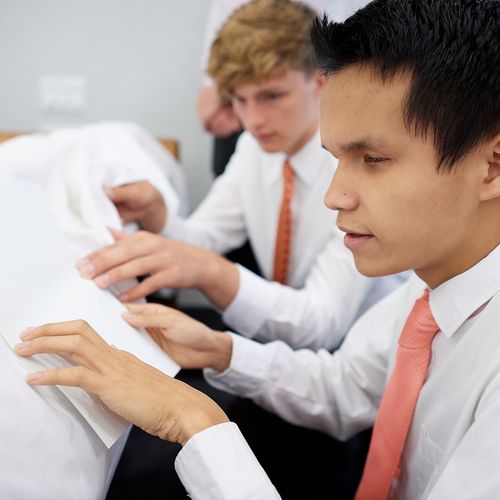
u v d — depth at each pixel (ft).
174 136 5.92
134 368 1.72
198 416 1.66
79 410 1.64
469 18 1.49
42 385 1.61
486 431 1.53
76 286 2.10
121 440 1.92
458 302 1.88
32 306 1.81
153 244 2.51
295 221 3.71
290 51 3.13
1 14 5.39
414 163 1.55
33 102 5.74
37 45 5.53
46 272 2.01
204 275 2.70
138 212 3.02
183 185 4.69
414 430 2.13
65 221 2.40
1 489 1.36
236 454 1.65
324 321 3.11
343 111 1.59
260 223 3.94
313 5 3.70
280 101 3.25
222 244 4.07
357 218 1.68
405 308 2.38
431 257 1.72
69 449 1.54
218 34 3.47
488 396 1.64
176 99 5.78
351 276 3.22
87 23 5.47
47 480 1.46
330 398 2.66
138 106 5.80
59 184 2.52
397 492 2.27
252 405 2.86
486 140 1.53
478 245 1.78
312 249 3.67
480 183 1.60
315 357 2.73
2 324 1.66
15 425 1.46
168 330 2.24
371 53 1.51
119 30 5.51
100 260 2.28
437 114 1.49
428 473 2.03
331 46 1.59
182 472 1.67
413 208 1.60
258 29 3.16
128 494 2.25
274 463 2.57
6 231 1.96
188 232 3.64
